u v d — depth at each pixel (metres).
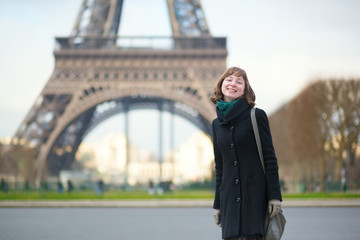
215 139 11.00
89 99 109.94
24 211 54.12
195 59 112.56
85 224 38.62
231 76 11.00
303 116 94.69
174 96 110.12
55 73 112.19
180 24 120.56
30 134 111.56
